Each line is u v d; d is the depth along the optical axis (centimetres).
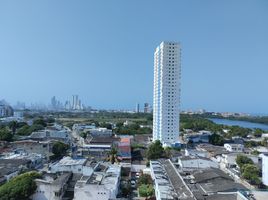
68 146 15412
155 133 19412
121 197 8700
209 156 14488
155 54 19888
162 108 17950
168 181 8475
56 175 8800
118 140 17438
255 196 6288
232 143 18438
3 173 9394
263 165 10238
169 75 17962
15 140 16825
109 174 9250
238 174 11219
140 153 15100
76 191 7575
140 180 9812
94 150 15162
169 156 13512
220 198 6688
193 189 7650
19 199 7138
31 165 11544
